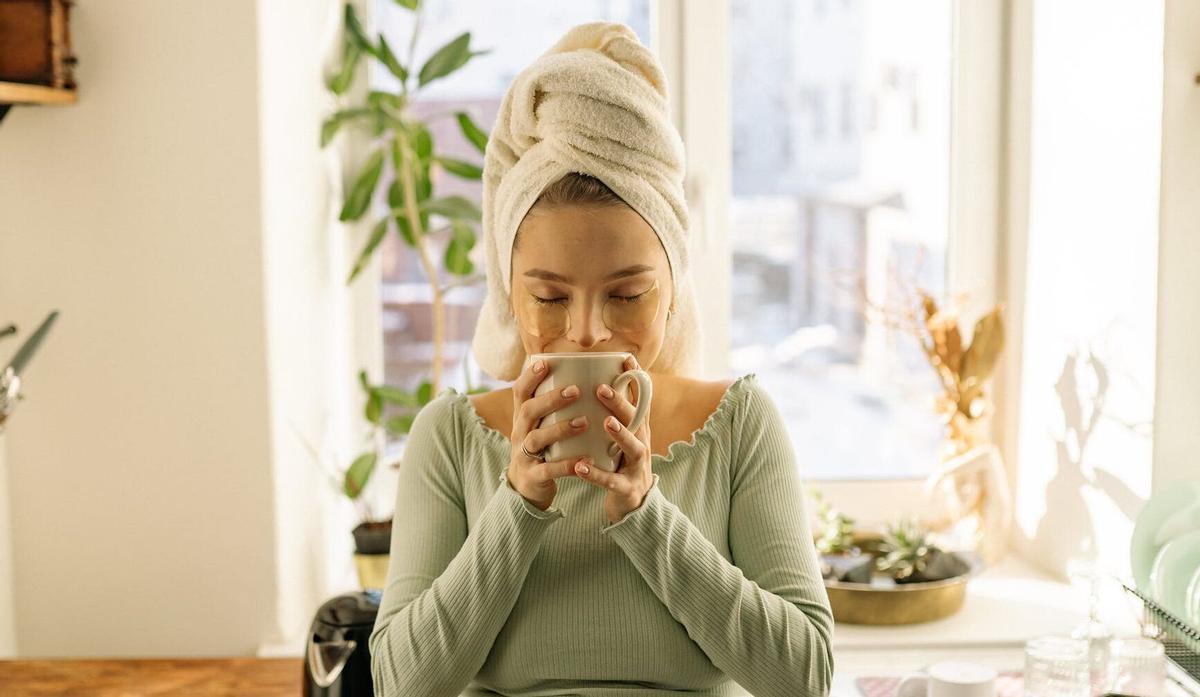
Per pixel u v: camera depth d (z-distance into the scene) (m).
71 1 1.73
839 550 2.12
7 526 1.85
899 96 2.34
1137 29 1.83
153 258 1.80
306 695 1.51
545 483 1.05
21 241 1.79
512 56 2.32
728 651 1.08
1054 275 2.12
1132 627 1.90
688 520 1.10
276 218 1.84
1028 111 2.21
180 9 1.75
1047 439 2.16
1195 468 1.84
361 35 2.21
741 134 2.34
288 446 1.91
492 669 1.15
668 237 1.15
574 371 1.02
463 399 1.23
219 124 1.77
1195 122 1.78
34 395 1.82
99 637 1.87
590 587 1.13
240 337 1.81
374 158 2.16
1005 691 1.70
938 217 2.36
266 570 1.85
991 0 2.28
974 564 2.03
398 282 2.38
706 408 1.22
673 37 2.30
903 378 2.38
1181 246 1.80
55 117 1.77
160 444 1.83
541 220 1.12
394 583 1.18
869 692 1.71
